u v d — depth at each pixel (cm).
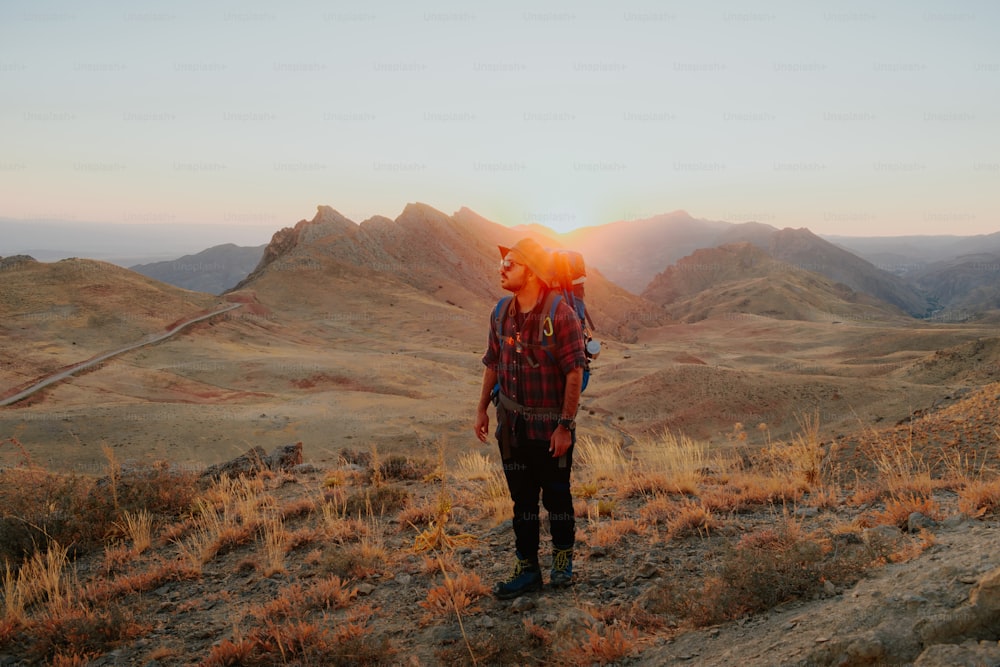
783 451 679
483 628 349
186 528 623
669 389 6588
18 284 10806
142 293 11681
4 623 408
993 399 1089
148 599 453
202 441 4447
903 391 5584
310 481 841
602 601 370
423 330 14338
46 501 656
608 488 651
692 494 598
